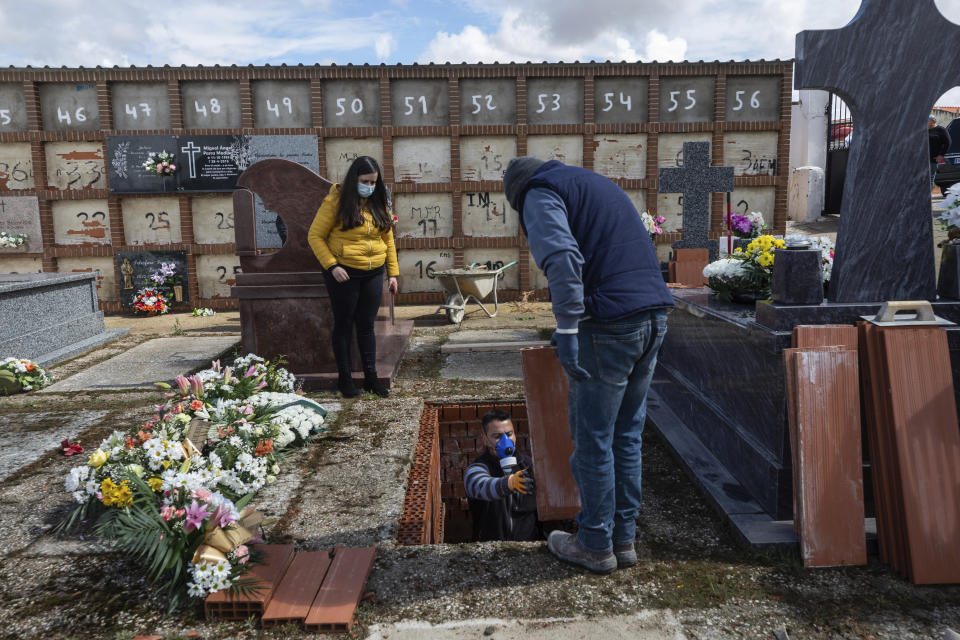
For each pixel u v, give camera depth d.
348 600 2.03
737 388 2.97
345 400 4.48
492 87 9.70
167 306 9.77
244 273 4.95
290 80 9.55
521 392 4.76
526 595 2.09
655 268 2.06
